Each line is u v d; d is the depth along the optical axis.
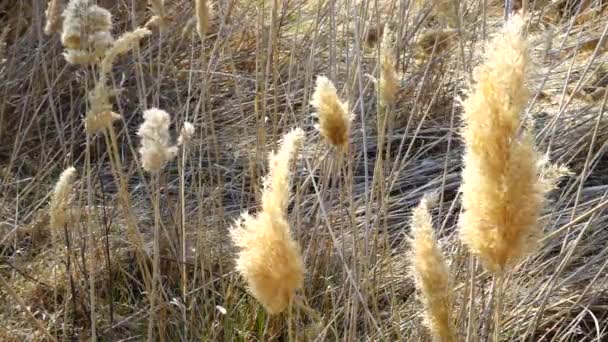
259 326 2.40
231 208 3.00
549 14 4.02
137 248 2.31
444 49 3.48
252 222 1.37
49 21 2.34
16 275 2.68
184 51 3.86
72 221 2.70
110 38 1.95
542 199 1.31
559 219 2.57
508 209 1.31
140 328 2.47
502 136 1.28
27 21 3.96
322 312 2.39
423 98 3.52
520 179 1.29
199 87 3.56
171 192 3.11
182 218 2.31
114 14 4.00
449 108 3.53
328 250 2.52
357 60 2.48
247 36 3.99
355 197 2.96
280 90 3.51
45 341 2.42
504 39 1.27
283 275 1.37
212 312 2.44
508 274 1.97
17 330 2.44
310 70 2.74
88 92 2.07
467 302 2.07
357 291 1.91
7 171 2.92
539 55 3.22
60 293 2.60
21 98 3.48
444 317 1.41
